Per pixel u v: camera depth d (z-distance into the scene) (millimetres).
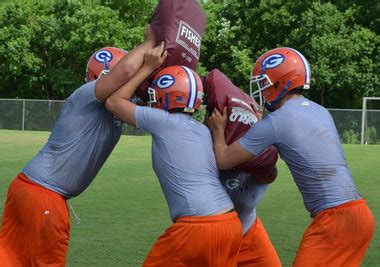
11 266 4609
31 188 4602
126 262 6547
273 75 4543
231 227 4301
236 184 4938
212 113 4723
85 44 35500
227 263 4340
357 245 4277
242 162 4484
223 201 4348
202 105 5047
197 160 4363
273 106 4645
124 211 9453
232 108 4664
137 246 7238
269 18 35875
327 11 34625
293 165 4410
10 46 35844
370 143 29250
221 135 4621
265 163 4691
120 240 7539
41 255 4609
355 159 18359
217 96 4707
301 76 4539
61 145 4656
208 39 36969
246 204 5000
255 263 5078
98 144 4684
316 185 4340
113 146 4805
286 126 4379
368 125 29375
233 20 37844
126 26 36469
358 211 4289
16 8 36594
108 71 4820
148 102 4715
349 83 34031
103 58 4973
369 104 34188
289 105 4496
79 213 9273
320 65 33938
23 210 4602
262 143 4422
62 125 4676
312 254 4250
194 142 4402
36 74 37250
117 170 14594
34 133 29578
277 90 4555
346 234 4246
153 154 4441
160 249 4301
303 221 8766
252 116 4730
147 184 12320
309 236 4320
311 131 4379
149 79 4602
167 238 4277
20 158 17109
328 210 4293
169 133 4379
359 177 13844
